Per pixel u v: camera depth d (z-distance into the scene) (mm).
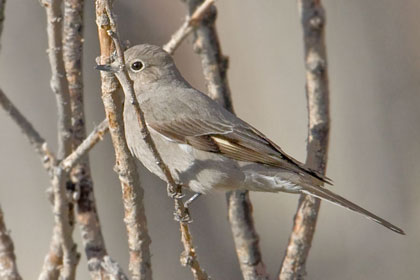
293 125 16109
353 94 16422
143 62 10453
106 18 7789
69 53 8578
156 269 15836
